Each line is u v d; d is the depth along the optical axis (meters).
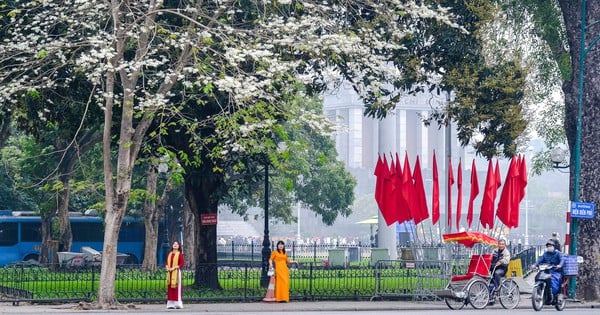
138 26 38.06
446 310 40.62
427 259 49.50
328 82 45.91
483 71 48.06
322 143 105.94
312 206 108.19
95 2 39.47
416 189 46.97
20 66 40.25
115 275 44.31
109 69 37.25
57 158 70.81
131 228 98.56
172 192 89.56
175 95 41.31
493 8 46.56
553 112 71.31
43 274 48.47
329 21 39.97
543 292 40.34
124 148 39.94
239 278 51.16
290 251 115.81
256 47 37.53
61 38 40.00
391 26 41.41
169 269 40.66
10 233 92.56
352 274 48.81
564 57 52.25
